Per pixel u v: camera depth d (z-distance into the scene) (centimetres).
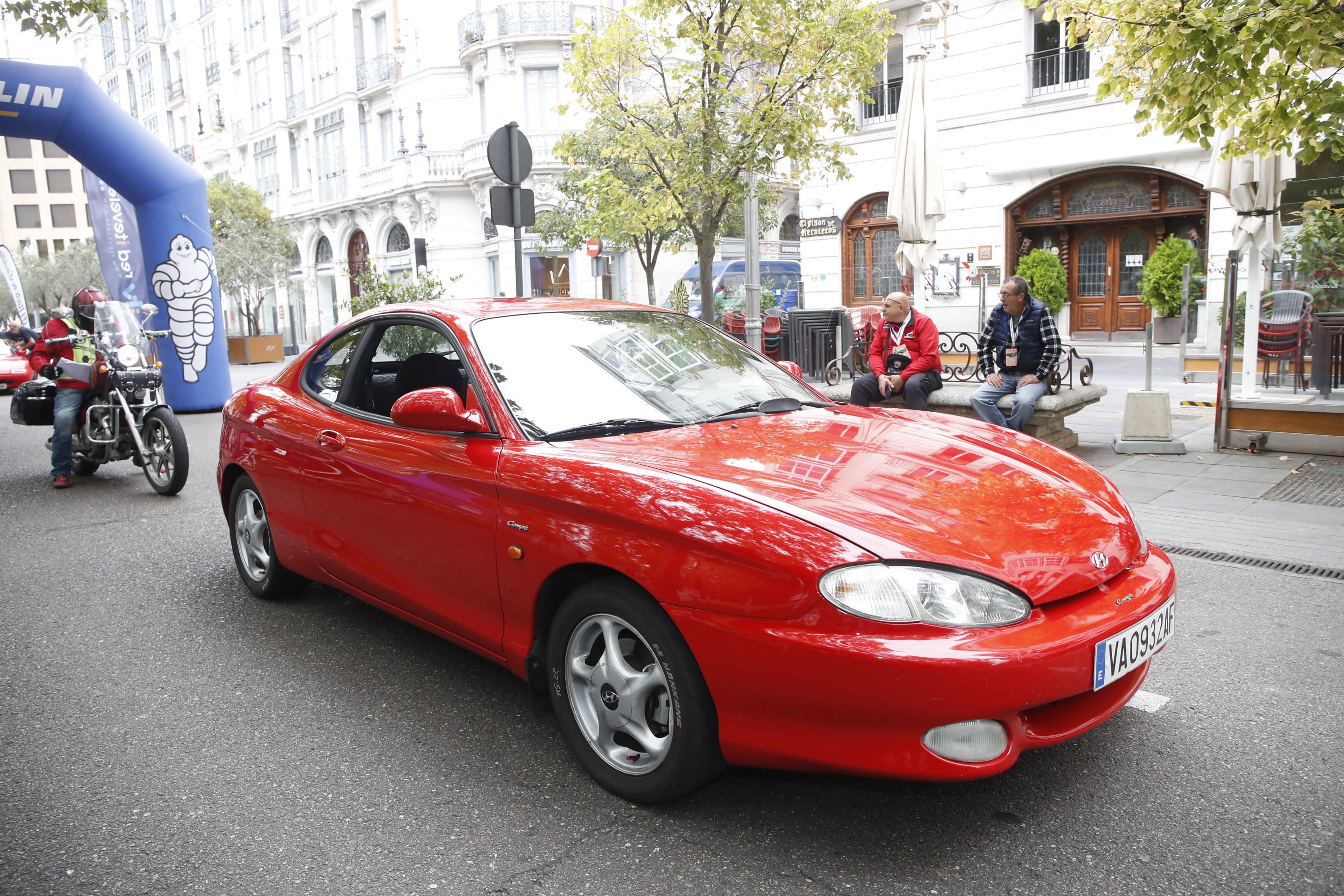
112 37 5778
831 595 224
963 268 1911
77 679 380
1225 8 584
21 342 1970
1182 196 1647
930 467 284
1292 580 464
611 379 341
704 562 243
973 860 241
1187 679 351
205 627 438
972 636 221
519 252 848
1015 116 1797
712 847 250
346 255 3931
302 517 407
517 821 266
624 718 270
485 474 302
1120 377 1347
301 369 436
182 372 1327
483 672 378
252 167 4500
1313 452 764
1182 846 244
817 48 848
